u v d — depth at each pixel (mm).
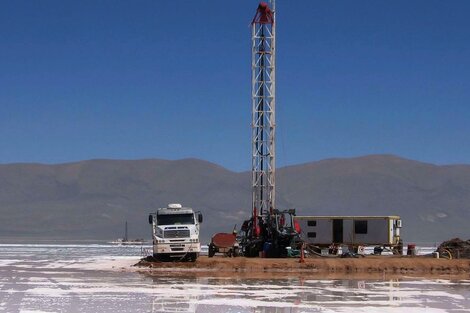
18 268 50156
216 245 53750
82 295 32219
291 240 52750
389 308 29141
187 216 48438
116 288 35344
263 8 61812
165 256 48188
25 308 27953
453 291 35875
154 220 48406
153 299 30906
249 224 56062
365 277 43812
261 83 61969
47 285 36844
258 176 61438
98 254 80812
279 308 28672
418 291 35719
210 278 41375
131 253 85375
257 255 54031
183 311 27609
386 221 61594
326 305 29719
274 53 62094
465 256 59250
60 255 77312
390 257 55156
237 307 28766
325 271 46906
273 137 61781
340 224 62500
